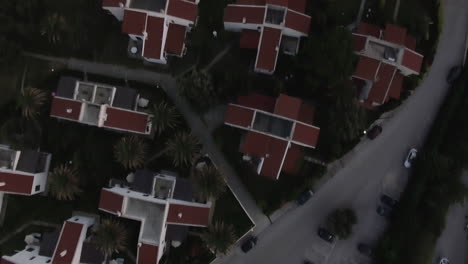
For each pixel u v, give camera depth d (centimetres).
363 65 4388
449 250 4862
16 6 4506
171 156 4588
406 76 4731
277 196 4694
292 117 4200
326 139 4581
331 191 4819
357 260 4781
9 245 4591
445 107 4756
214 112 4762
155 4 4425
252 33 4591
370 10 4825
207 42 4784
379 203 4841
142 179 4409
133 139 4338
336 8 4812
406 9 4884
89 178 4566
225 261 4728
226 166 4744
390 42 4441
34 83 4719
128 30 4312
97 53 4750
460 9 4912
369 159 4847
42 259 4278
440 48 4919
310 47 4419
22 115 4591
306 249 4781
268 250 4762
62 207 4597
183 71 4759
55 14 4556
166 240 4412
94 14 4778
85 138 4578
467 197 4644
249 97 4500
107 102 4403
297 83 4716
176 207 4194
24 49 4741
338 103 4306
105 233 4112
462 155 4534
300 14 4391
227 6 4494
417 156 4809
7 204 4606
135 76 4756
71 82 4447
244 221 4700
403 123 4878
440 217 4488
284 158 4344
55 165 4631
